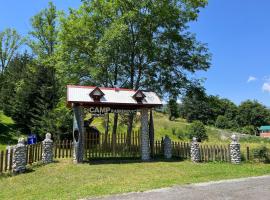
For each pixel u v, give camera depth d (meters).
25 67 43.00
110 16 27.12
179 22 28.55
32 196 11.82
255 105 111.81
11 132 37.62
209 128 68.38
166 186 12.84
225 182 13.82
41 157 19.97
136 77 28.78
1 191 12.96
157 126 61.06
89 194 11.65
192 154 20.98
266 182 13.74
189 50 28.78
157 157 22.53
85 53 27.95
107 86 28.23
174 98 28.28
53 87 35.00
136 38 27.36
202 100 29.27
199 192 11.67
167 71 27.89
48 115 32.69
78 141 19.78
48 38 37.88
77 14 28.69
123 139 22.50
